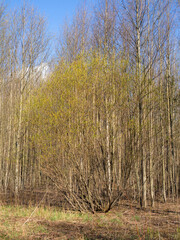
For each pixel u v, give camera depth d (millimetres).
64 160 7242
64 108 6980
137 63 7996
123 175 7211
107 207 7133
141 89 7512
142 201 8320
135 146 7223
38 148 7566
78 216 6680
